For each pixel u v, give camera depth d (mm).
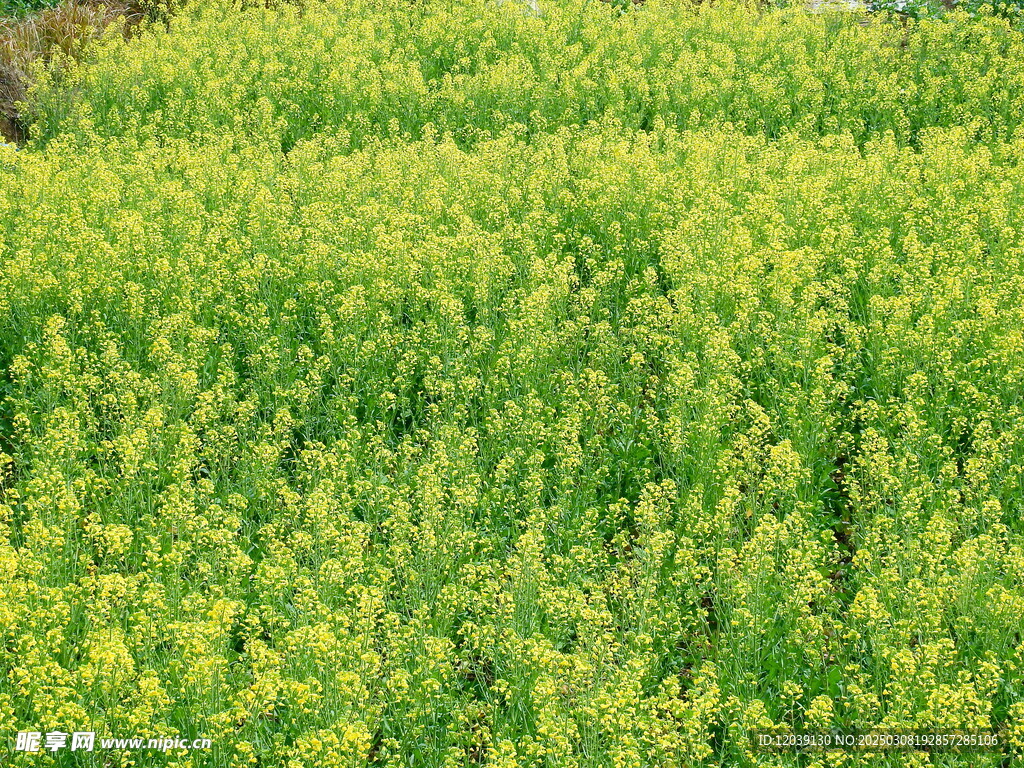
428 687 5703
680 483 7930
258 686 5484
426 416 8898
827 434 8359
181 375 8680
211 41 18641
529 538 6688
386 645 6324
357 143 15461
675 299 9930
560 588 6453
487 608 6723
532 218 11758
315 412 8938
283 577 6566
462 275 10672
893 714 5574
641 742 5609
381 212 11852
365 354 9109
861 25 19359
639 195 12055
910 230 11164
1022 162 13023
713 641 6645
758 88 15789
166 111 16141
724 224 11547
